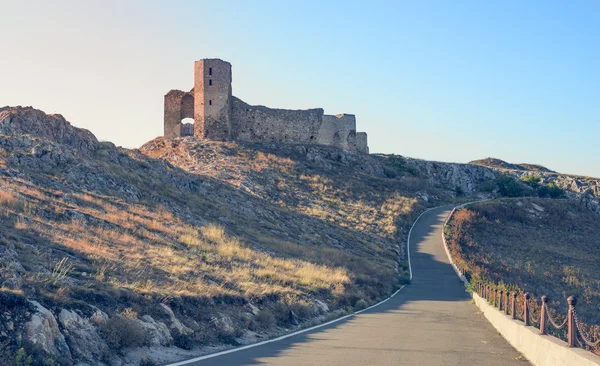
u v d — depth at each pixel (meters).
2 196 26.55
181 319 15.75
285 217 57.06
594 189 120.19
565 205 94.81
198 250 29.55
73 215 27.75
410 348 15.21
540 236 77.56
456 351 14.85
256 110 87.88
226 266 27.27
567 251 71.56
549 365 11.88
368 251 54.12
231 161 75.81
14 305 11.19
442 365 12.64
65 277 15.42
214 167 72.69
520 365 12.93
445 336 18.11
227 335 16.25
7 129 41.84
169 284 18.78
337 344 15.81
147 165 50.84
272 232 48.53
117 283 16.39
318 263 39.22
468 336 18.23
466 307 30.12
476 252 62.38
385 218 70.69
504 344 16.52
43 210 26.73
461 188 114.25
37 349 10.60
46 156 38.69
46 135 44.09
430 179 108.75
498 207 85.31
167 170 53.03
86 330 12.25
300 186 74.62
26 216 24.22
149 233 29.77
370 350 14.70
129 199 38.78
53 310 12.19
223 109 82.94
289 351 14.34
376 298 34.12
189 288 18.86
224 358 13.09
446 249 59.03
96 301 14.07
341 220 64.94
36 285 13.35
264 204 59.91
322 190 75.50
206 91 82.44
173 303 16.20
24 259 16.42
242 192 62.84
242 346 15.41
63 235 22.67
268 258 33.31
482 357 13.94
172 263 23.33
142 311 14.71
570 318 11.23
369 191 81.38
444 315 25.72
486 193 111.81
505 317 18.44
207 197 51.75
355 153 95.38
